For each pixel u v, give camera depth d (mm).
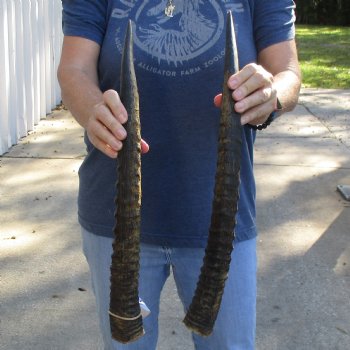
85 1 1885
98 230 1974
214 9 1858
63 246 4348
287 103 1750
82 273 4016
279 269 4117
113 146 1349
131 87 1364
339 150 6750
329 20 26812
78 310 3625
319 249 4406
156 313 2078
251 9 1917
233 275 1955
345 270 4121
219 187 1363
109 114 1362
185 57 1843
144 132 1884
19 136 6711
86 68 1859
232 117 1403
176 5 1849
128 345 2074
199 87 1850
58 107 8312
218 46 1845
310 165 6207
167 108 1863
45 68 7766
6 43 6230
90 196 1990
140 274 2000
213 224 1362
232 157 1374
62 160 6086
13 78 6441
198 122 1869
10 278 3928
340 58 14750
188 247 1939
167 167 1897
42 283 3887
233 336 1994
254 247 2033
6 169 5793
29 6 6859
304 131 7508
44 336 3387
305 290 3873
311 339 3414
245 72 1435
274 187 5574
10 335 3383
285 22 1930
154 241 1947
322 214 5020
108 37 1882
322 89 10453
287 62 1902
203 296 1365
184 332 3445
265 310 3652
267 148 6742
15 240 4414
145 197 1921
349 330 3492
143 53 1850
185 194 1909
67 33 1908
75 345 3318
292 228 4746
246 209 1975
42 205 5020
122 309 1328
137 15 1861
